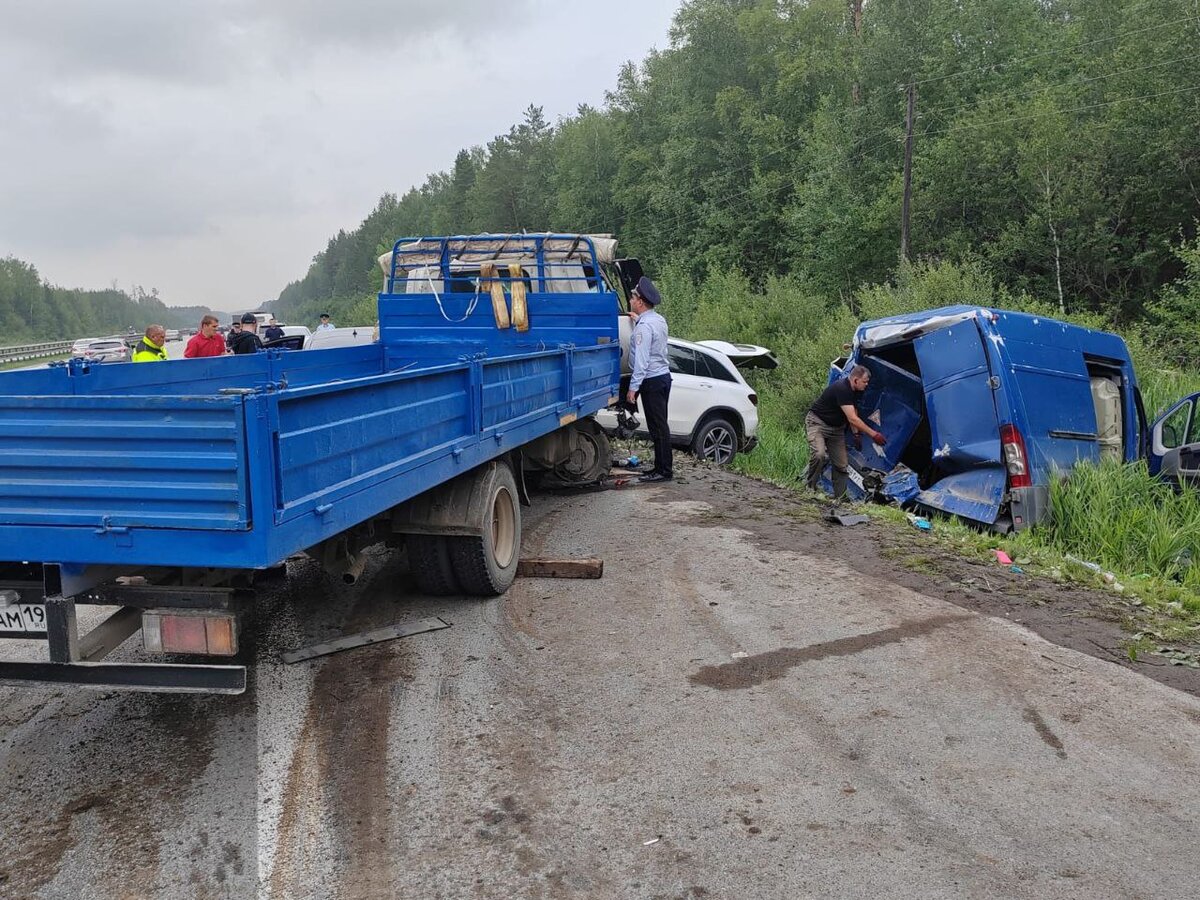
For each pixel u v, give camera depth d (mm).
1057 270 27734
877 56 37750
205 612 3398
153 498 3168
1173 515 7645
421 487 4512
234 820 3309
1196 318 21812
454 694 4305
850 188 35250
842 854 2979
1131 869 2875
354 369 8289
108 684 3410
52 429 3232
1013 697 4105
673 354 12359
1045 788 3355
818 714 3973
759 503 8391
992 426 7938
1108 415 9055
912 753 3623
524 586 5977
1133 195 28172
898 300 20047
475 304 8844
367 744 3842
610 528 7492
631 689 4297
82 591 3434
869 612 5242
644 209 53938
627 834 3143
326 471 3574
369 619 5445
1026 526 7711
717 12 46531
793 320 26219
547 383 6754
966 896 2754
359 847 3119
